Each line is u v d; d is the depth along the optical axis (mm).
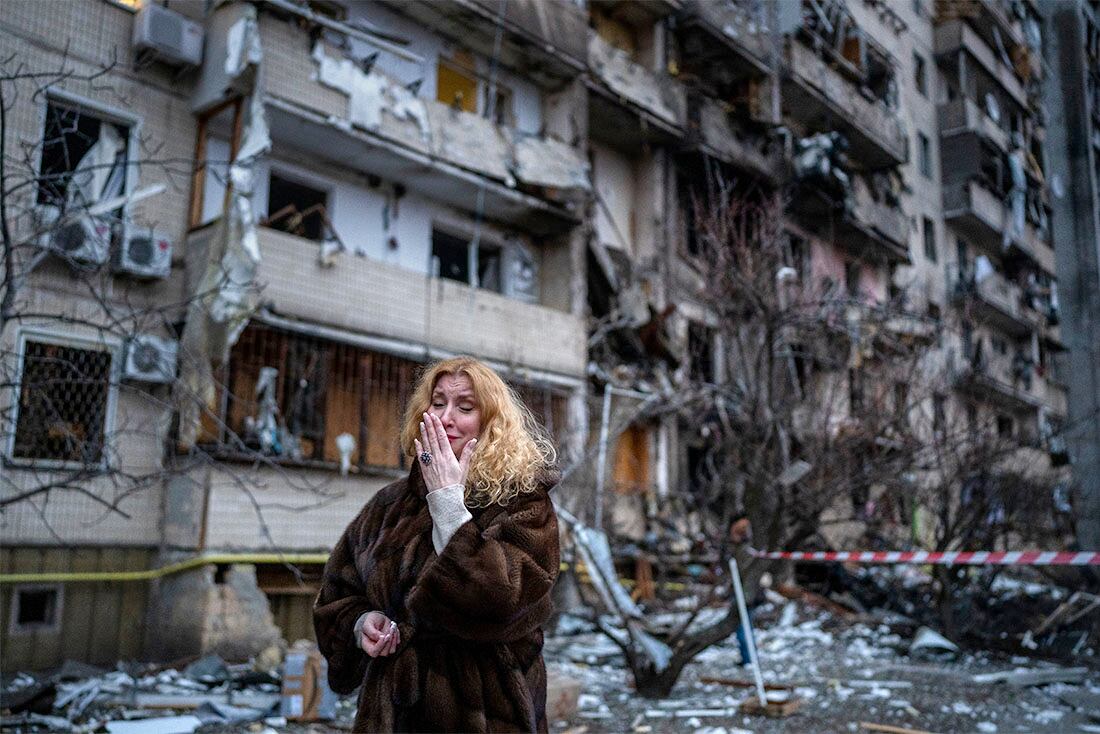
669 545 17844
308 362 13711
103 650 11398
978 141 29250
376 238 16062
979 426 13070
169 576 11711
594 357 19031
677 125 20781
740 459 9453
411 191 16734
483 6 16750
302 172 15031
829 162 22422
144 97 12422
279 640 11727
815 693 8703
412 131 15383
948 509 13367
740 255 10203
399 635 2363
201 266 12016
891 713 7695
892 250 25453
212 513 11500
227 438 11906
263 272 12852
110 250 7750
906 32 29422
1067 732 7051
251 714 7406
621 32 21578
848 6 26016
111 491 11461
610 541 12914
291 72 13531
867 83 27234
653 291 20359
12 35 11078
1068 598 14633
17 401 7035
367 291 14281
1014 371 22781
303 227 15289
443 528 2281
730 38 21625
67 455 10953
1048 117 13477
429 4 16328
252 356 12969
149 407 11820
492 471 2416
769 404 9078
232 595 11414
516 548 2309
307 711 7277
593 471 12633
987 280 24875
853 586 17812
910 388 11953
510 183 16875
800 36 24016
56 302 10922
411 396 2693
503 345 16375
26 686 9180
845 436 10039
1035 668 10992
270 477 12234
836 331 10875
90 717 7262
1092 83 13680
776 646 12719
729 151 21469
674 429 19625
